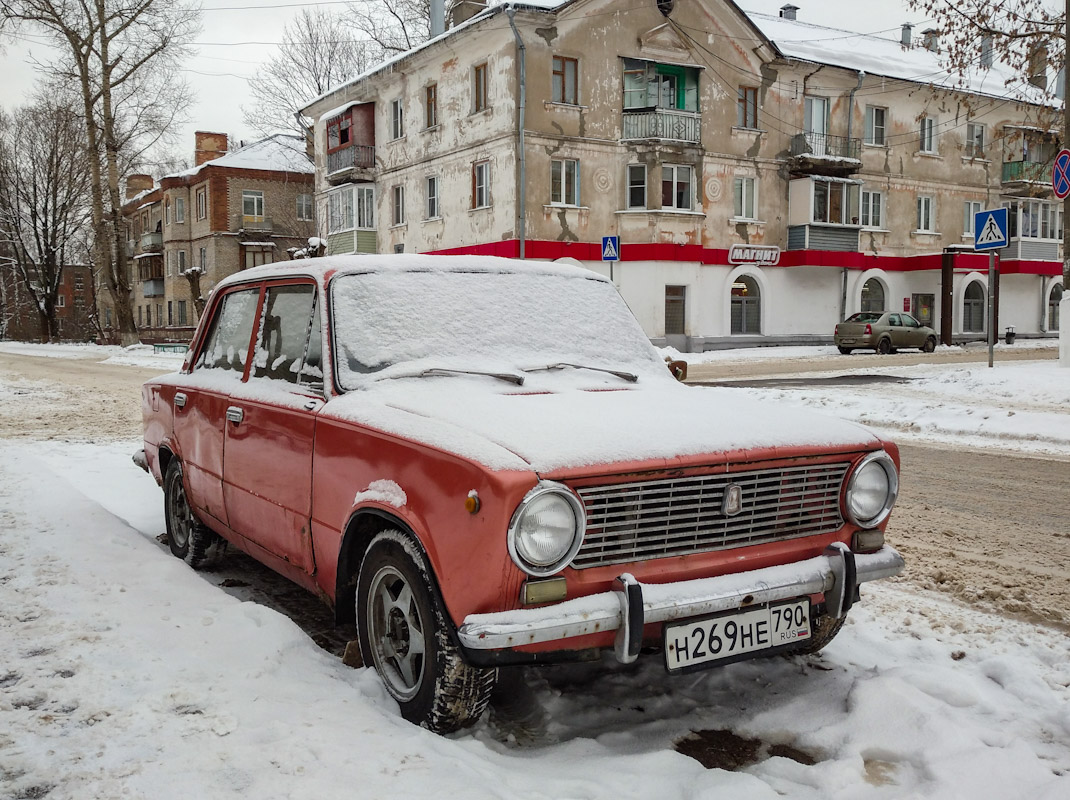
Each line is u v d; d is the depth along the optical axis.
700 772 2.69
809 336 32.62
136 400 14.86
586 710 3.23
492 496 2.56
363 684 3.14
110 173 38.22
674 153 28.69
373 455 3.08
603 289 4.61
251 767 2.52
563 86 27.47
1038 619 4.16
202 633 3.56
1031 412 11.09
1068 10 15.03
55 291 55.09
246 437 4.06
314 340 3.80
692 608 2.76
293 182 48.53
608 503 2.74
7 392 16.17
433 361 3.65
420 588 2.85
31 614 3.77
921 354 28.31
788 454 3.04
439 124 30.16
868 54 35.84
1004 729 3.04
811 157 31.39
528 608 2.61
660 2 28.77
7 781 2.45
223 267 47.69
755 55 30.64
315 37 44.75
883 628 4.04
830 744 2.94
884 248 34.59
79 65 37.19
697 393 3.86
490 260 4.38
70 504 5.95
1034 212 38.81
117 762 2.55
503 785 2.52
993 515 6.40
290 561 3.74
